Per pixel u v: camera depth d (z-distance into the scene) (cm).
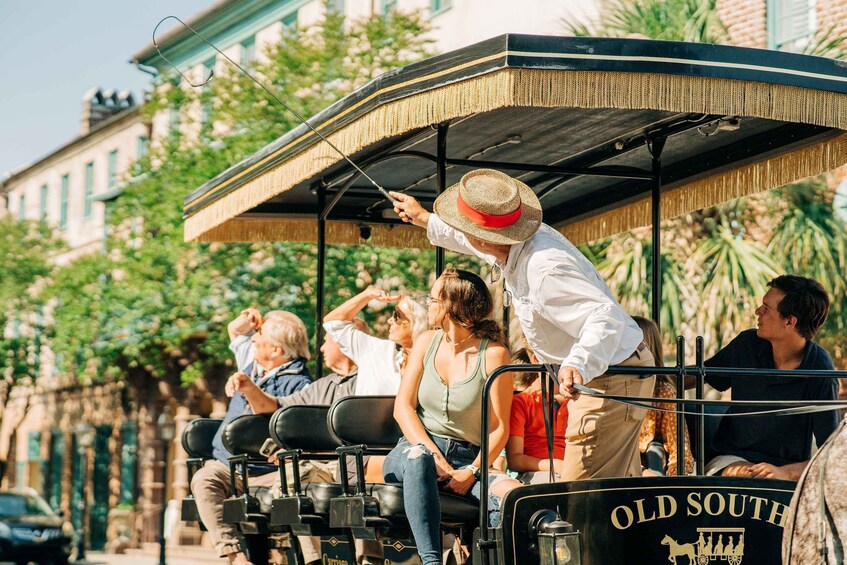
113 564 2292
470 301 476
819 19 1298
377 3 2097
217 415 2406
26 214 3812
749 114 459
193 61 2506
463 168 654
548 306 432
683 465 455
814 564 328
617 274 1134
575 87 444
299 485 527
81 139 3447
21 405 3534
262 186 637
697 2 1270
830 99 469
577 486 418
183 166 1875
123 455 2872
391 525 462
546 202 732
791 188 1140
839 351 1129
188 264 1872
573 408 476
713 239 1127
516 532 409
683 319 1124
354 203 763
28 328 3020
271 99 1731
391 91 496
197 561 2198
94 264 2172
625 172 627
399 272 1456
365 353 608
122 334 2192
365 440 505
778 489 438
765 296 526
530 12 1752
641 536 422
